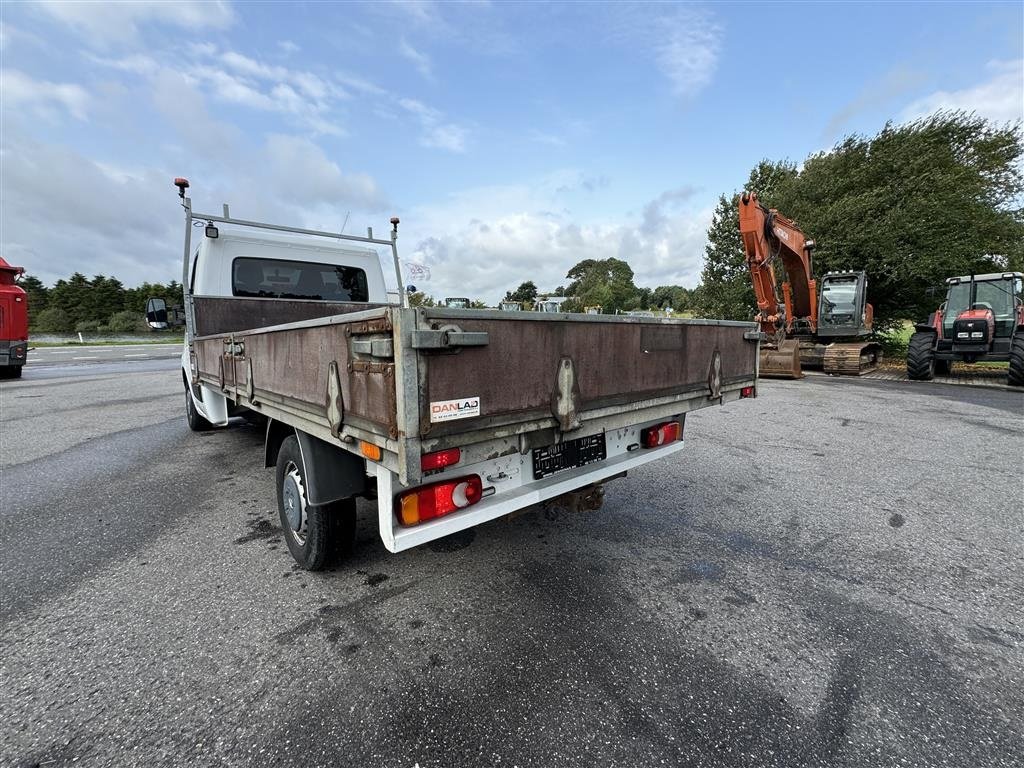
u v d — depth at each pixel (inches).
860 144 716.0
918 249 620.1
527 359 76.0
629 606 94.0
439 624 88.1
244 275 198.8
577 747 62.1
